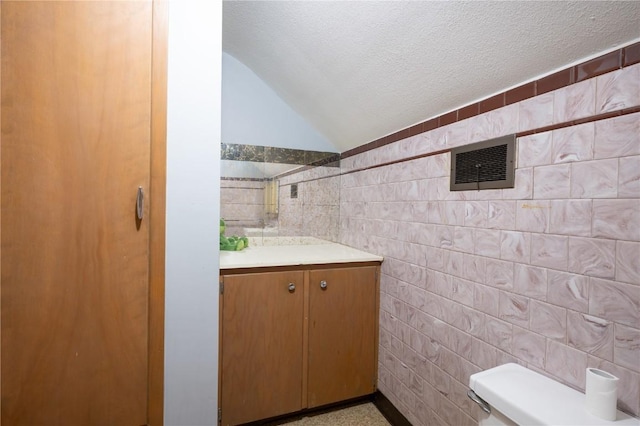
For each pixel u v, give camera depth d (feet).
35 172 2.97
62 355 3.11
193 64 3.42
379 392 6.05
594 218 2.85
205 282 3.56
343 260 5.74
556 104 3.17
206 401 3.61
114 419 3.30
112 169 3.18
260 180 7.16
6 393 2.99
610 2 2.46
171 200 3.40
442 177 4.65
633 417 2.53
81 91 3.05
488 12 3.03
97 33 3.07
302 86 6.24
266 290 5.16
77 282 3.13
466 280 4.21
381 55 4.32
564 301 3.08
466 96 4.16
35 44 2.91
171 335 3.46
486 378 3.18
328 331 5.65
